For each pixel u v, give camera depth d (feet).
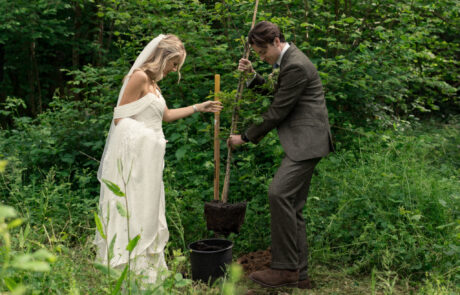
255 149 15.30
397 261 10.59
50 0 27.43
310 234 12.02
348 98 17.31
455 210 11.87
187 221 12.60
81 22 32.48
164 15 16.92
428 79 18.43
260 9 16.65
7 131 18.38
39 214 11.79
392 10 17.97
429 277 10.37
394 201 11.91
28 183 16.10
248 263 11.46
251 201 13.24
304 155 9.83
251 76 11.09
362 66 16.19
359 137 16.10
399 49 16.47
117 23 16.55
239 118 12.42
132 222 9.20
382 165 13.78
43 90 36.11
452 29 21.06
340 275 10.88
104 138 17.02
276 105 9.95
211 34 16.61
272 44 9.95
